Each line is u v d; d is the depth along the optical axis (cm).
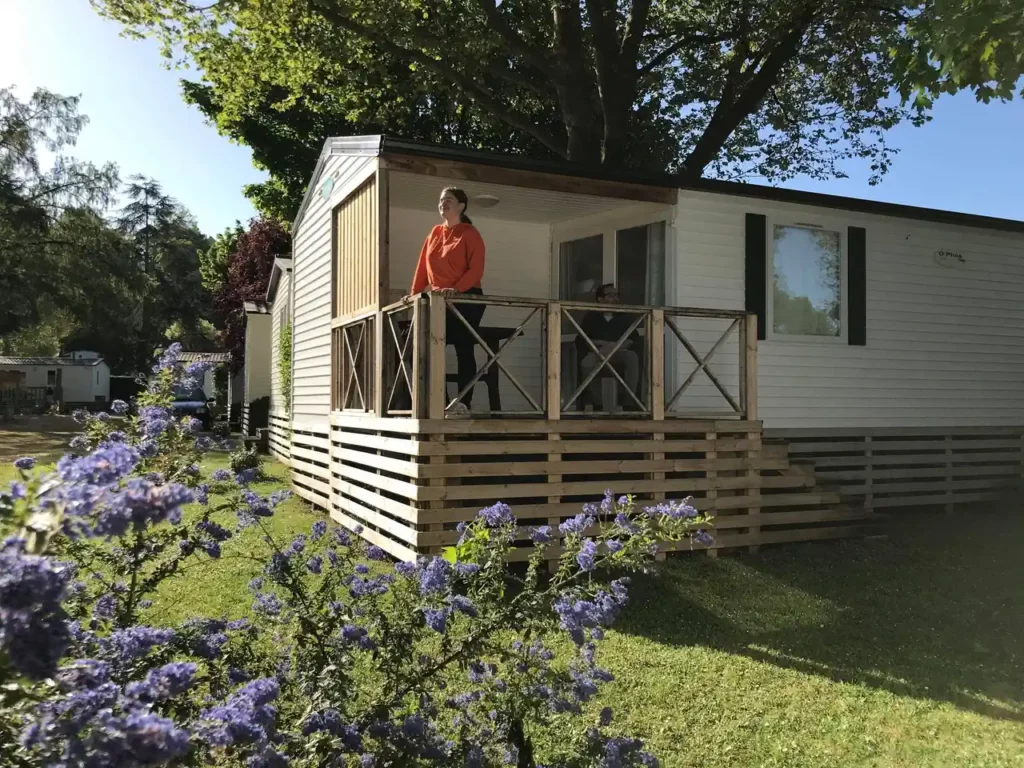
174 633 217
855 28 1600
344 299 962
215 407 3042
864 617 562
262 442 2023
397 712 272
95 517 150
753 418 768
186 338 6450
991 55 639
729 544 739
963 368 1060
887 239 1008
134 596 254
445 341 656
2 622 132
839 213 970
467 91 1531
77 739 140
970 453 1059
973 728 390
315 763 216
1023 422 1103
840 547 771
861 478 982
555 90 1562
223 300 3169
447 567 270
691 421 736
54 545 187
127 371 5919
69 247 3656
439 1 1430
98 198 3731
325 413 1066
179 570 270
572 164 801
